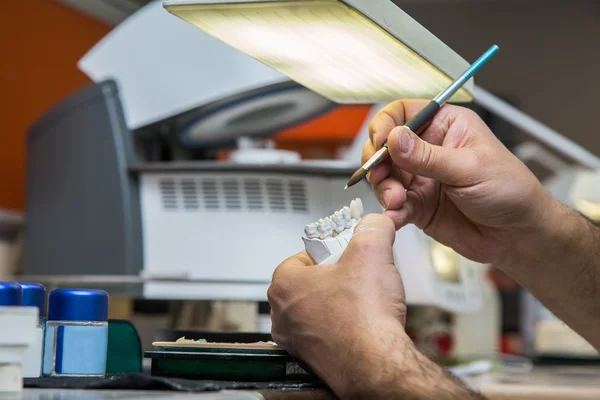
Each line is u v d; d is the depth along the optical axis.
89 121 1.62
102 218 1.59
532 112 5.45
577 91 5.43
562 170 3.16
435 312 2.60
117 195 1.57
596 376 2.08
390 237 0.79
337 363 0.74
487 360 2.23
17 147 2.36
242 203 1.55
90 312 0.85
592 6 5.46
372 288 0.75
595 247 1.12
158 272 1.55
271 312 0.83
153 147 1.71
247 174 1.55
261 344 0.84
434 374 0.72
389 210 0.99
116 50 1.63
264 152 1.64
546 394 1.53
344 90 1.05
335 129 3.26
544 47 5.47
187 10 0.79
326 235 0.85
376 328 0.73
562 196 2.54
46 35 2.45
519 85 5.46
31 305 0.84
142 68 1.60
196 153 1.84
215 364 0.81
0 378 0.66
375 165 0.93
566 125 5.43
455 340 2.70
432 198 1.08
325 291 0.76
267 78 1.53
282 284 0.80
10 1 2.31
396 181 1.00
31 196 1.73
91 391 0.69
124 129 1.59
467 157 0.95
